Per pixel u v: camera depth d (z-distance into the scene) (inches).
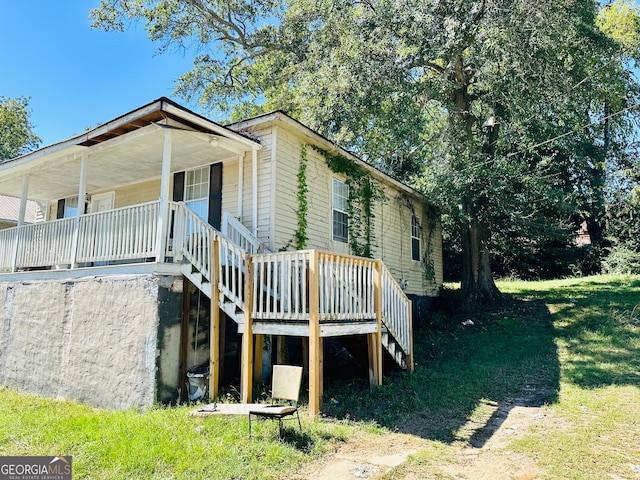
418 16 473.1
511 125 590.2
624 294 572.1
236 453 176.2
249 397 253.0
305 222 377.4
